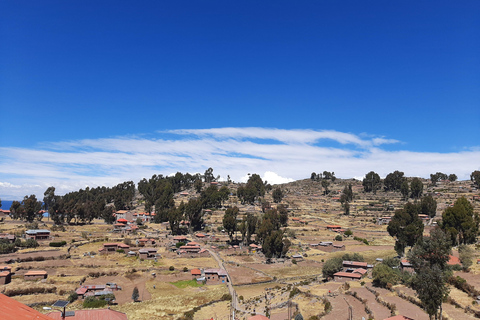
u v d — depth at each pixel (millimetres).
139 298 113812
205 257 171500
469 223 136250
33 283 116438
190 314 94500
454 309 70500
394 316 69000
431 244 66125
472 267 98062
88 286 115688
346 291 99625
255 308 98500
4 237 163125
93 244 178625
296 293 105625
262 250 178250
